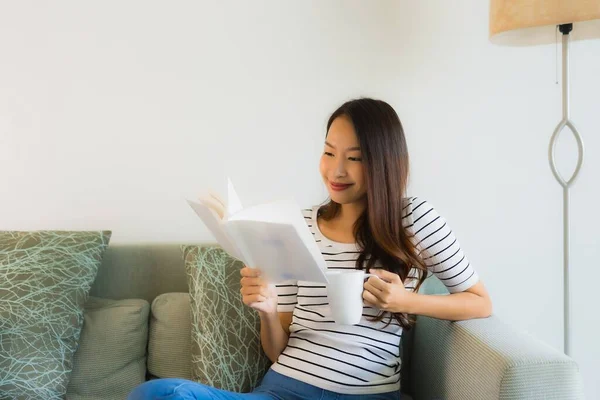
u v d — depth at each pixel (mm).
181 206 1999
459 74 1951
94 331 1698
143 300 1795
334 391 1375
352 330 1421
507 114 1958
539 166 1965
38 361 1583
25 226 1989
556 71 1944
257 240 1181
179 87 1969
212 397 1228
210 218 1225
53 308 1633
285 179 1994
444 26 1944
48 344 1605
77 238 1755
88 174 1982
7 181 1977
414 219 1462
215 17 1953
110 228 1996
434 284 1736
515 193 1973
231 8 1951
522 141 1963
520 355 1208
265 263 1245
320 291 1462
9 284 1636
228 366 1587
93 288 1864
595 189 1956
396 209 1423
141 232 2000
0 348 1574
